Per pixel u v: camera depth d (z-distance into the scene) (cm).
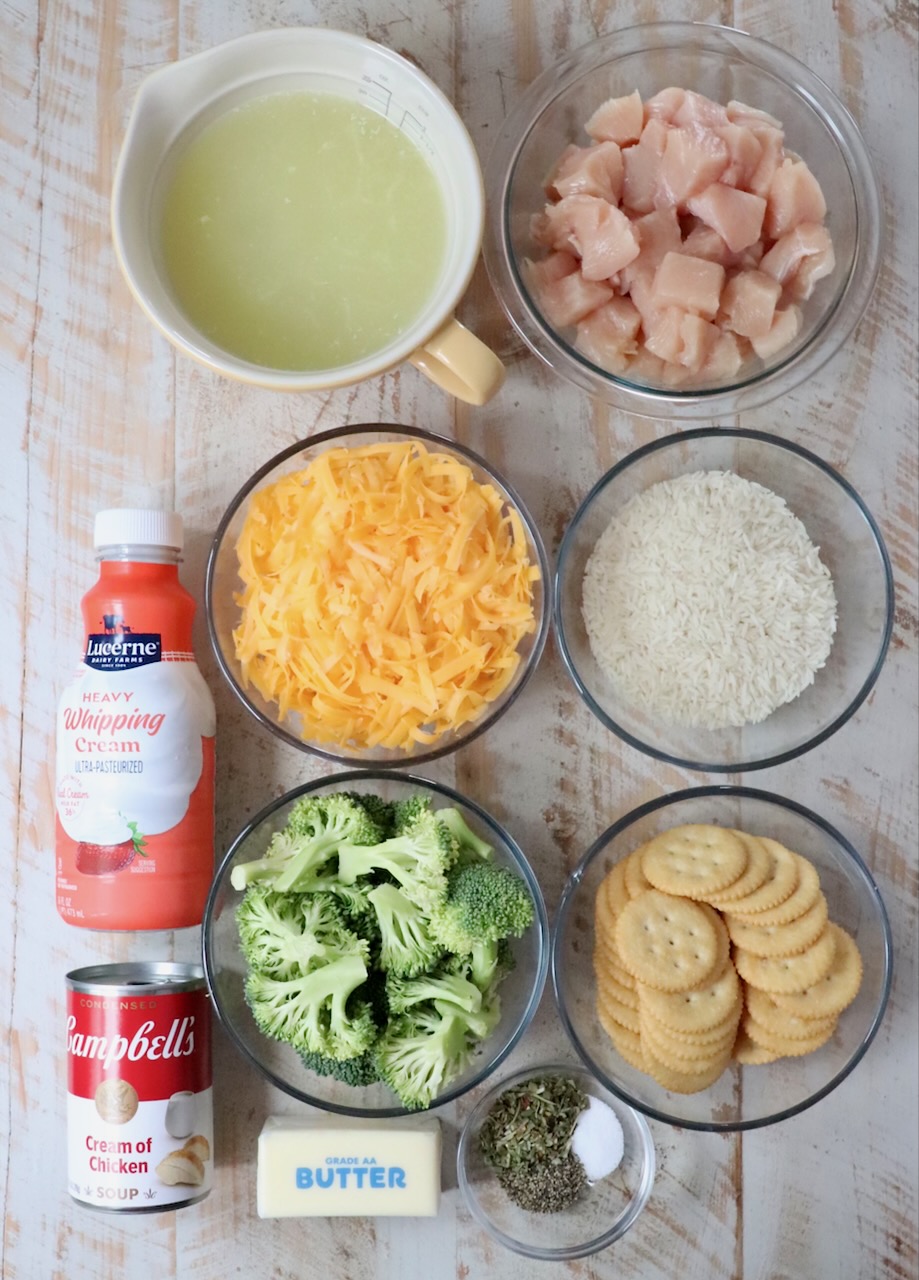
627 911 60
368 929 58
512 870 60
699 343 58
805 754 64
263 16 63
